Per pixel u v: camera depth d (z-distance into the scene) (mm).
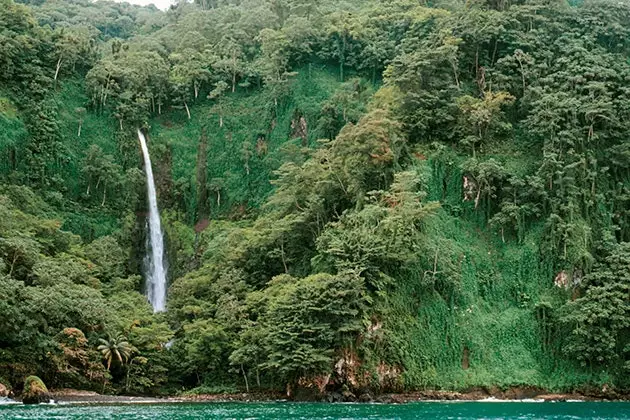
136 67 127625
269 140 125250
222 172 124625
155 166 123312
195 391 78000
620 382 79750
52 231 90875
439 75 103312
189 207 121875
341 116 117188
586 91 100938
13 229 81438
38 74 113875
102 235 107750
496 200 93812
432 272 82312
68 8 185750
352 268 76188
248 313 82375
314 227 90000
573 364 81125
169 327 84938
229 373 79688
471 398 75938
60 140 111625
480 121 95812
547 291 86312
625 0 121750
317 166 92750
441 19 116438
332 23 133000
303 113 122562
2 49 109438
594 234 91000
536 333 83375
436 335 79312
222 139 127562
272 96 127438
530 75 103062
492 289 87250
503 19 108375
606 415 57031
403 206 81062
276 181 97250
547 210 90750
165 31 158250
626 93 100562
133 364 76125
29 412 52500
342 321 72875
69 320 71000
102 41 174375
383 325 75750
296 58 129125
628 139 97688
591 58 103625
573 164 90188
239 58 137125
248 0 166000
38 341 66188
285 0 150750
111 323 74750
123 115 122438
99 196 112188
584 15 114375
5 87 109875
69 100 117438
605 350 79188
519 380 78562
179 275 111375
